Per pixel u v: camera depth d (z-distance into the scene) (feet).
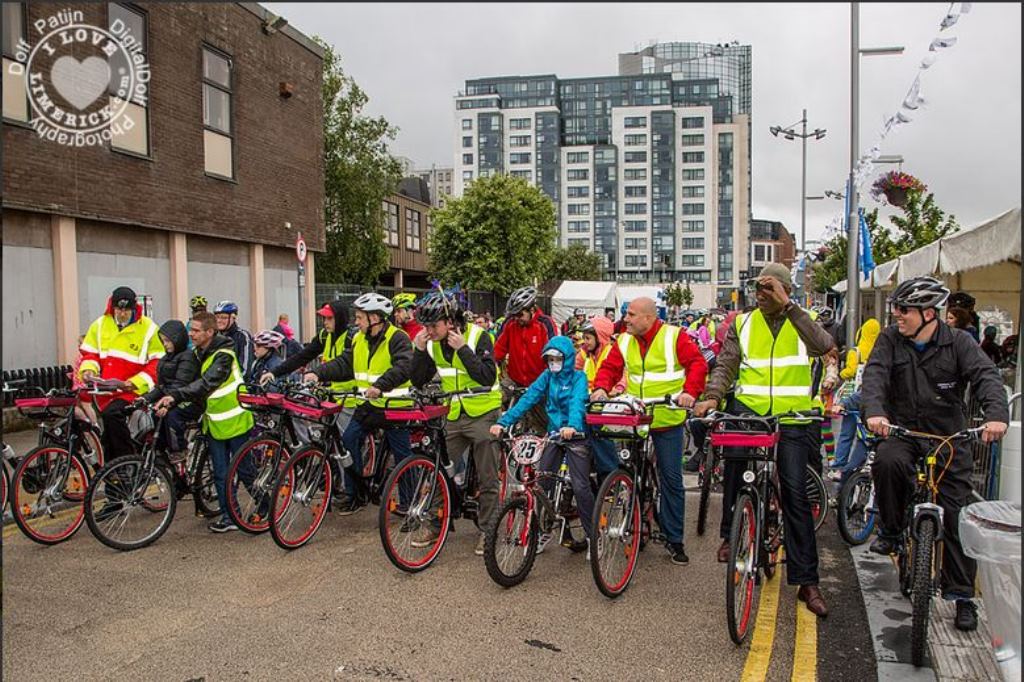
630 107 352.28
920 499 14.02
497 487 18.79
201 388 19.36
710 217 351.25
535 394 18.11
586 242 355.77
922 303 13.70
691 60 476.54
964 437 13.60
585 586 16.81
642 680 12.52
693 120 351.05
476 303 93.35
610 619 14.97
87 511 18.52
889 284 38.91
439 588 16.60
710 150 350.84
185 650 13.55
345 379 21.88
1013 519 11.61
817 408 15.15
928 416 14.12
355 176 82.69
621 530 16.14
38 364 37.35
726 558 16.97
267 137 55.36
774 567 16.99
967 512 12.31
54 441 20.31
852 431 24.58
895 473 14.17
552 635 14.20
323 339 24.00
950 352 13.93
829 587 16.61
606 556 15.99
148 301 44.68
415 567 17.63
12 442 31.86
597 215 354.54
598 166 353.51
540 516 17.46
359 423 21.01
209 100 49.42
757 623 14.79
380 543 19.70
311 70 61.05
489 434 18.79
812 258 80.28
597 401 17.15
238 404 20.18
